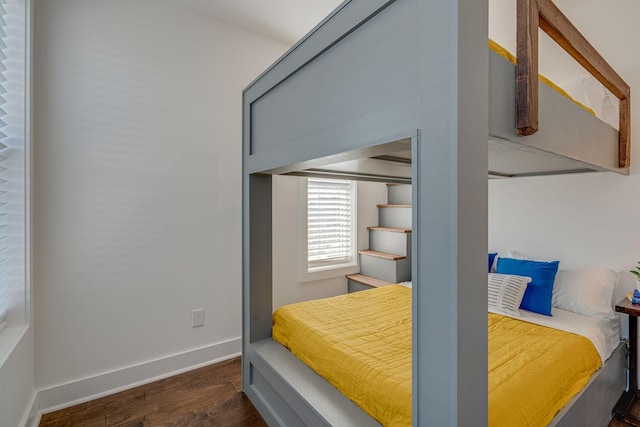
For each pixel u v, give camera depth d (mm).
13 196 1566
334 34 1055
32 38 1649
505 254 2559
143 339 2037
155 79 2070
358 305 2066
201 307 2266
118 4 1941
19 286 1578
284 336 1807
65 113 1773
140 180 2018
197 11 2229
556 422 1150
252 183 1812
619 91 1703
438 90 716
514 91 877
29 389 1596
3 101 1479
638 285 1853
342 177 2037
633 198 2020
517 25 889
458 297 692
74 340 1807
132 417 1673
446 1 700
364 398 1191
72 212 1799
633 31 2047
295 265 2857
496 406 1010
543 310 1933
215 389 1945
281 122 1437
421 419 778
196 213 2238
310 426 1244
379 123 888
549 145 1058
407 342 1492
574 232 2252
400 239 3133
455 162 683
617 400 1820
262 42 2529
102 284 1896
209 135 2289
